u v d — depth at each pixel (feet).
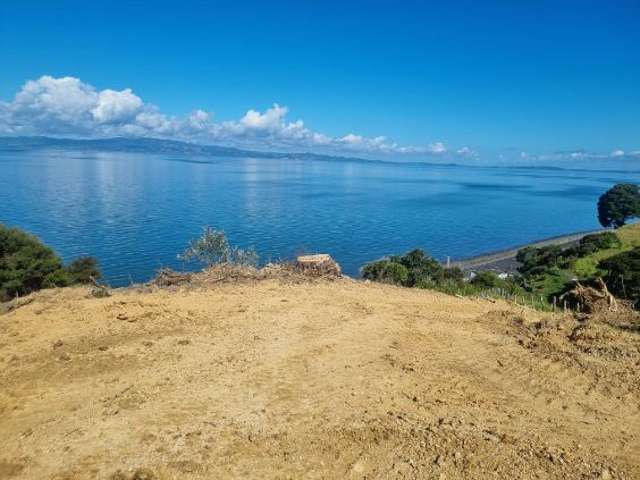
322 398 26.76
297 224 296.30
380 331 37.22
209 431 23.38
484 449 22.31
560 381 29.84
